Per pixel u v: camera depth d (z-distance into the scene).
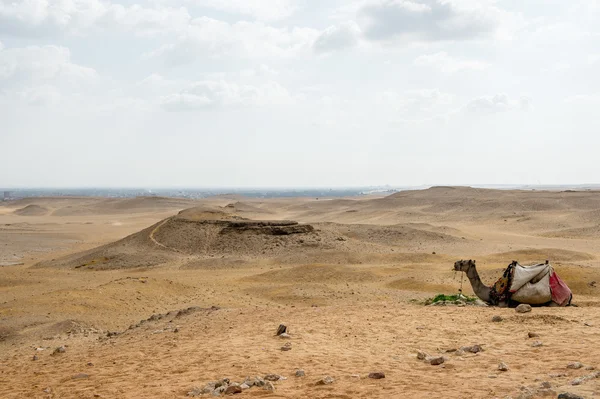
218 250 57.31
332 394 8.36
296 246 56.41
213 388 9.08
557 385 7.83
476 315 15.48
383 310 17.36
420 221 99.06
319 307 19.17
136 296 30.67
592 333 11.95
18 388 10.94
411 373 9.51
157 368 11.31
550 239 69.81
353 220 108.25
